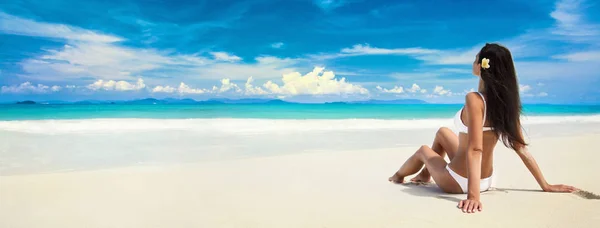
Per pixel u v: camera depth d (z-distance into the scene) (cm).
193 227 273
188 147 770
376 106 3962
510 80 317
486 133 329
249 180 442
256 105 3434
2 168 548
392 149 722
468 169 319
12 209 322
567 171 487
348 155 646
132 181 436
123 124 1181
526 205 315
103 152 694
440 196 356
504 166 535
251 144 823
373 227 268
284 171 502
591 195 347
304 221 285
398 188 397
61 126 1096
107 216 302
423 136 998
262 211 312
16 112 2308
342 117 2419
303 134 1023
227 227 273
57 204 338
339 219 289
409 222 278
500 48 318
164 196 366
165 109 2753
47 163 588
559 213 292
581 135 1073
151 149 737
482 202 327
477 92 324
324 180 443
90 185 414
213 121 1321
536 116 2186
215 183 425
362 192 379
